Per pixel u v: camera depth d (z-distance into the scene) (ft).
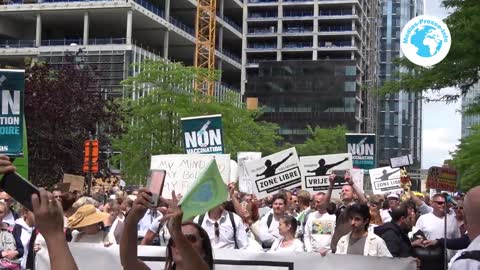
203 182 13.42
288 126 398.42
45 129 109.29
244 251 24.97
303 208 43.06
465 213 13.50
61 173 111.04
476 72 47.52
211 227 28.60
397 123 545.44
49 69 118.32
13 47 229.86
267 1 410.52
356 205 26.17
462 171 163.22
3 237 29.12
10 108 30.50
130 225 13.14
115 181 127.13
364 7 439.22
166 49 262.06
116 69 220.23
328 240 33.40
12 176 7.91
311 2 408.67
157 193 12.92
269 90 399.65
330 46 408.46
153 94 147.64
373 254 25.80
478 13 45.88
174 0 279.69
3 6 232.94
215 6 303.68
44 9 230.07
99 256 25.49
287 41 415.23
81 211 27.04
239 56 399.85
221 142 41.86
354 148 64.18
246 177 49.67
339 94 395.34
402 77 50.70
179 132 149.59
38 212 7.74
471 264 12.54
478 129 150.71
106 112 120.16
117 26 250.98
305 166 42.86
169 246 13.71
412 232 40.70
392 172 62.69
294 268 24.66
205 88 242.78
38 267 26.30
